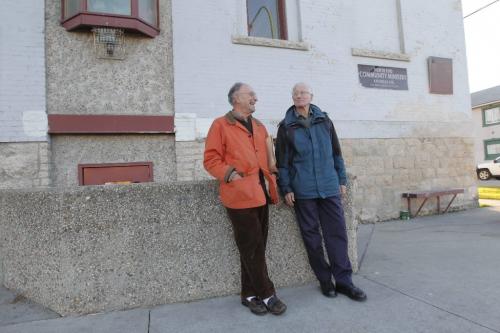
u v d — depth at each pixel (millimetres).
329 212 3082
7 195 3301
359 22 7297
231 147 2668
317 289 3248
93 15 4957
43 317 2758
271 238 3309
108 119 5207
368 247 4828
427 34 7828
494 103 24156
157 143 5590
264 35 6645
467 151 8102
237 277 3193
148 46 5527
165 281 2998
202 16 5891
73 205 2805
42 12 5020
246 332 2471
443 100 7898
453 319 2578
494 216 7133
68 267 2779
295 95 3049
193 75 5766
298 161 3053
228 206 2688
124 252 2904
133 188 2947
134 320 2684
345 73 6941
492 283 3268
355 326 2516
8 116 4828
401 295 3039
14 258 3248
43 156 4914
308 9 6715
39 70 4957
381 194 7141
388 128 7281
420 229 6090
